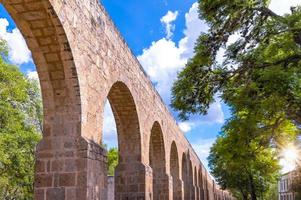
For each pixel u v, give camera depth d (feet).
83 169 29.84
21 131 78.59
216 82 41.68
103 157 33.81
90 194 30.14
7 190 96.84
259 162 96.78
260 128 38.63
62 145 30.53
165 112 74.74
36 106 88.02
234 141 38.19
